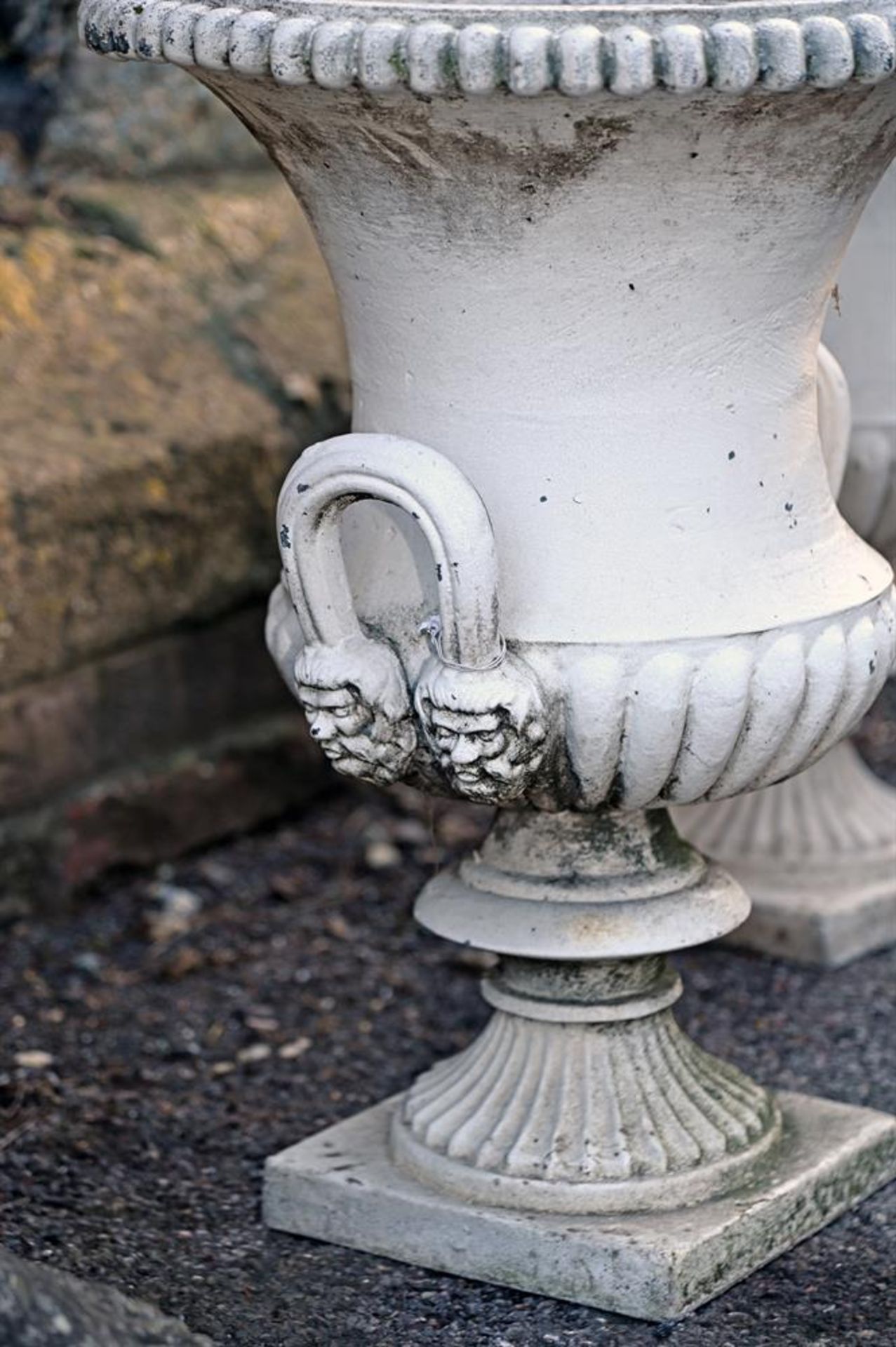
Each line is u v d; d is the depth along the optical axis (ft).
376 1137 13.12
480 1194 12.23
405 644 11.28
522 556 11.10
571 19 10.31
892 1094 14.55
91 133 20.51
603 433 11.00
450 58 9.65
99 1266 12.41
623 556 11.05
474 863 12.48
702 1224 11.94
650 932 12.01
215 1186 13.47
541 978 12.46
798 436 11.57
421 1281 12.25
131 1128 14.24
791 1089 14.62
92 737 17.89
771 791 17.22
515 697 10.77
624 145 10.21
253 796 19.33
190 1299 12.07
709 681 10.98
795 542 11.43
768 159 10.44
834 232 11.11
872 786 17.65
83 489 17.28
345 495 10.97
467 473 11.21
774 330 11.18
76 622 17.46
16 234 19.51
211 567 18.47
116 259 19.80
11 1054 15.34
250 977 16.67
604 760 11.18
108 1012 16.08
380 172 10.65
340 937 17.38
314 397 19.57
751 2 10.85
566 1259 11.88
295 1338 11.66
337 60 9.87
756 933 16.81
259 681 19.30
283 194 21.63
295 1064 15.24
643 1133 12.25
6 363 18.24
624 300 10.77
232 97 11.12
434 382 11.23
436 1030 15.76
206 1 10.82
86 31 11.29
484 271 10.78
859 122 10.53
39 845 17.54
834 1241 12.60
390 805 20.04
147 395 18.62
